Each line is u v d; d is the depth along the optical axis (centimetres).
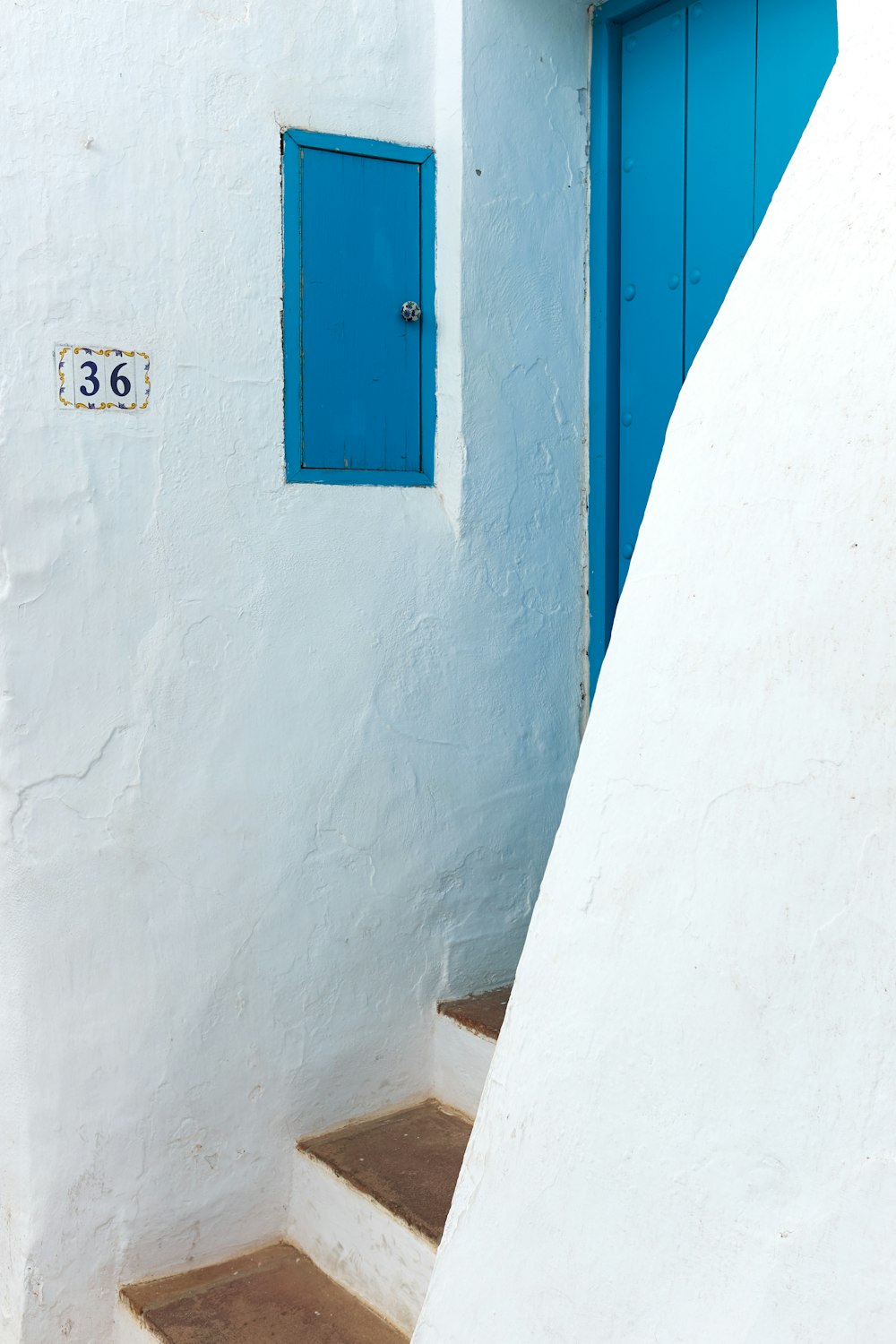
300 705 253
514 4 268
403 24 260
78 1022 234
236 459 243
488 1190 156
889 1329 106
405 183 263
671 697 145
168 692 238
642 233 277
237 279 242
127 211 229
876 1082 112
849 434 130
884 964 113
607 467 286
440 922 276
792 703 129
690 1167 129
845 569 126
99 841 233
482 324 270
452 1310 156
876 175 138
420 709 269
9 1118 235
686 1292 126
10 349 220
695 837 137
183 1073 244
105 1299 240
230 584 244
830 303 138
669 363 271
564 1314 140
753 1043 125
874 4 148
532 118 274
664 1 265
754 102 245
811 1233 115
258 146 242
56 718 228
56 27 220
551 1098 150
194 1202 248
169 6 230
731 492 143
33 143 219
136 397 232
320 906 258
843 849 120
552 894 157
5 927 229
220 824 245
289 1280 245
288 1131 257
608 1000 144
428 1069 276
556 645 291
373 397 262
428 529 268
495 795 282
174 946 242
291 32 245
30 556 224
